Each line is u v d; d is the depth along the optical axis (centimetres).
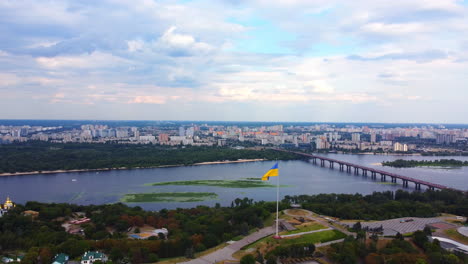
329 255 19312
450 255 18375
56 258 19962
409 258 18362
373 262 18388
